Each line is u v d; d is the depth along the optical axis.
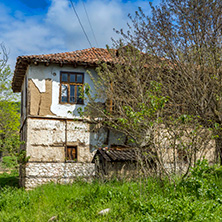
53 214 8.23
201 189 8.07
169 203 7.45
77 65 14.70
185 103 11.26
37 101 14.37
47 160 14.10
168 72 11.69
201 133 9.66
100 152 13.51
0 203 9.66
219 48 11.02
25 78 15.86
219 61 10.67
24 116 15.85
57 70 14.75
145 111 8.77
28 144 13.98
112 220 7.11
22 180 14.59
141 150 9.62
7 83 20.59
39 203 9.37
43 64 14.62
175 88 11.41
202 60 10.91
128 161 13.02
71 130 14.58
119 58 12.95
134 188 9.16
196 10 11.10
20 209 9.16
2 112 20.73
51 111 14.46
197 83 10.79
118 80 12.59
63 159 14.30
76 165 14.40
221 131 10.00
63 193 10.07
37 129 14.19
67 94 14.76
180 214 6.62
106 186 10.20
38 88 14.45
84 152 14.61
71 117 14.62
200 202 7.35
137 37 11.92
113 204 7.96
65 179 14.12
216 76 10.71
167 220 6.56
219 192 8.20
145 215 7.02
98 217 7.48
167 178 9.10
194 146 9.51
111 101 13.67
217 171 10.09
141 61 12.07
